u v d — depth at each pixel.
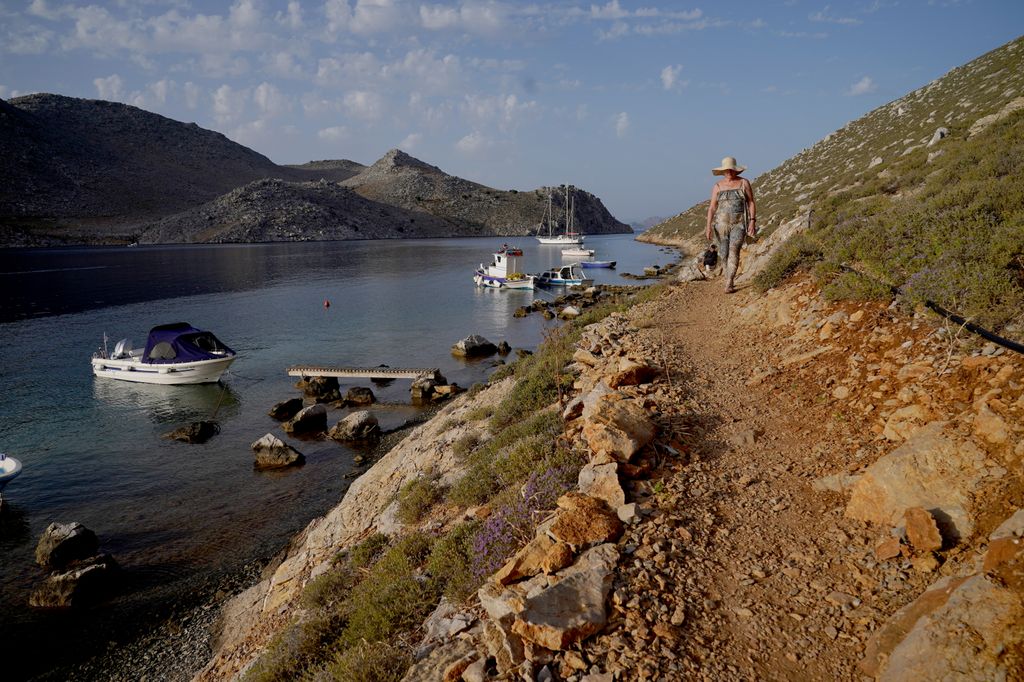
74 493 17.88
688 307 15.36
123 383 30.80
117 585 13.25
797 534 4.86
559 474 6.67
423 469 12.46
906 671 3.13
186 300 57.72
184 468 19.70
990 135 18.19
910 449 4.82
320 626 7.68
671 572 4.58
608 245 162.50
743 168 14.50
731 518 5.24
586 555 4.82
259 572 13.43
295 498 17.27
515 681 3.84
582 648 3.96
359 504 12.93
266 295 61.12
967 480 4.38
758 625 3.98
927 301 7.35
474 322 45.31
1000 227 7.79
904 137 41.12
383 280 74.81
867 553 4.39
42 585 12.62
